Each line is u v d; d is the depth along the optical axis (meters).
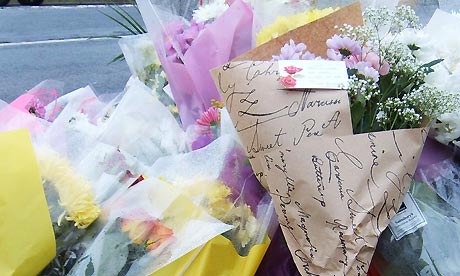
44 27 4.58
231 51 1.18
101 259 0.90
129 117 1.12
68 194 0.92
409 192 0.97
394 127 0.96
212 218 0.94
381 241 0.95
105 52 4.09
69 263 0.90
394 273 0.96
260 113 0.93
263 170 0.92
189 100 1.20
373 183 0.89
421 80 0.99
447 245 0.95
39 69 3.83
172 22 1.24
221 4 1.25
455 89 1.00
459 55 1.06
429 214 0.98
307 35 1.02
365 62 0.97
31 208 0.88
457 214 0.99
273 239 1.01
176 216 0.94
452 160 1.06
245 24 1.19
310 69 0.95
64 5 4.97
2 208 0.86
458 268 0.94
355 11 1.04
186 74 1.19
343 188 0.88
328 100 0.92
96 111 1.23
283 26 1.16
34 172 0.90
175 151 1.10
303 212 0.89
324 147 0.90
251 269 0.95
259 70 0.95
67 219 0.90
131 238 0.91
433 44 1.05
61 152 0.99
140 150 1.09
